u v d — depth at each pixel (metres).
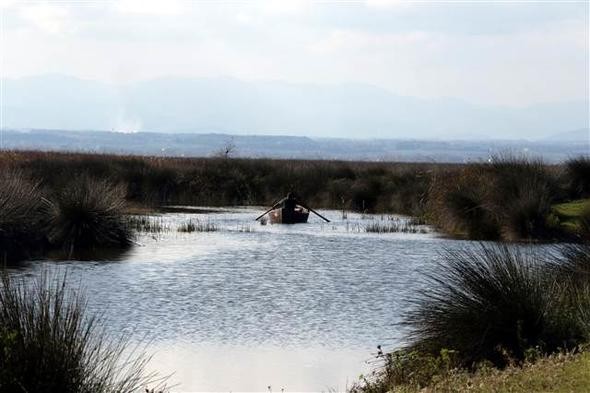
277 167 120.69
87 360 22.92
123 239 63.56
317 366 31.00
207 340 34.66
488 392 21.58
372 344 34.22
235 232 75.62
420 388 24.33
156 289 45.59
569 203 75.62
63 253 58.84
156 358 31.59
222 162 122.38
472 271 29.94
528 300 28.72
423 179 101.94
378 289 46.62
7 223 57.62
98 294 43.50
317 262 56.97
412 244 66.88
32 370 20.86
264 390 27.94
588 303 29.45
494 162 78.06
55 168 98.44
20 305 22.88
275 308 41.31
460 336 28.58
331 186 109.38
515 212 67.50
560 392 21.06
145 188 104.69
